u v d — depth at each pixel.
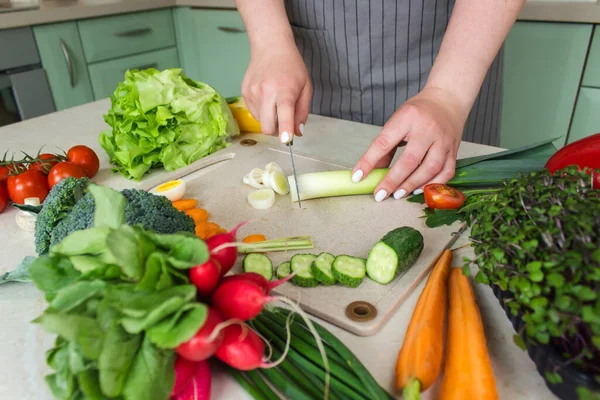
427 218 0.77
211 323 0.42
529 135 1.83
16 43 1.90
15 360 0.54
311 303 0.60
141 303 0.40
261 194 0.88
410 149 0.83
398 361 0.49
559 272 0.42
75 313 0.41
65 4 2.17
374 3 1.17
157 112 0.99
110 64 2.28
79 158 0.98
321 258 0.66
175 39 2.59
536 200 0.50
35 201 0.84
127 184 0.98
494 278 0.48
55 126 1.31
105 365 0.38
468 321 0.51
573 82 1.64
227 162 1.05
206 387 0.46
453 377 0.46
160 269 0.42
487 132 1.40
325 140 1.15
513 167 0.87
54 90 2.10
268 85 0.94
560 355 0.43
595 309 0.38
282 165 1.02
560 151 0.79
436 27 1.21
